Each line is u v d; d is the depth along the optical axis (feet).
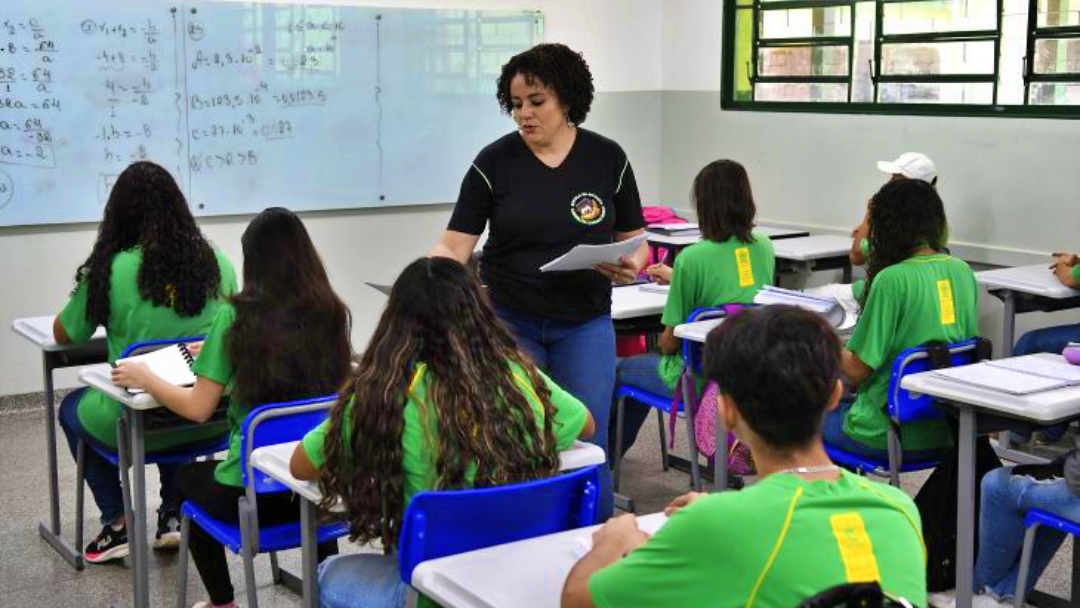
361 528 6.92
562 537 6.33
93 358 12.77
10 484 15.02
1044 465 9.98
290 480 7.43
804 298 12.25
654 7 23.20
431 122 20.99
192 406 9.40
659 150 23.76
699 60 22.58
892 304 10.71
